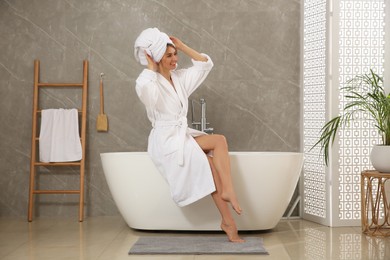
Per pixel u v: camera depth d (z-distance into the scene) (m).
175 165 4.39
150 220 4.75
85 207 5.68
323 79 5.16
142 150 5.68
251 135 5.67
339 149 5.01
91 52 5.67
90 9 5.67
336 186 5.02
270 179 4.61
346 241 4.33
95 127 5.68
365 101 4.88
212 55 5.68
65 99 5.68
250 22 5.67
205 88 5.68
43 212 5.66
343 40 5.05
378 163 4.64
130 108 5.68
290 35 5.70
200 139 4.46
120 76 5.68
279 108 5.69
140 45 4.43
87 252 3.95
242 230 4.78
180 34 5.68
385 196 4.73
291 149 5.68
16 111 5.66
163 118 4.50
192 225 4.71
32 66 5.66
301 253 3.89
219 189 4.36
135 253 3.88
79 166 5.67
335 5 5.00
